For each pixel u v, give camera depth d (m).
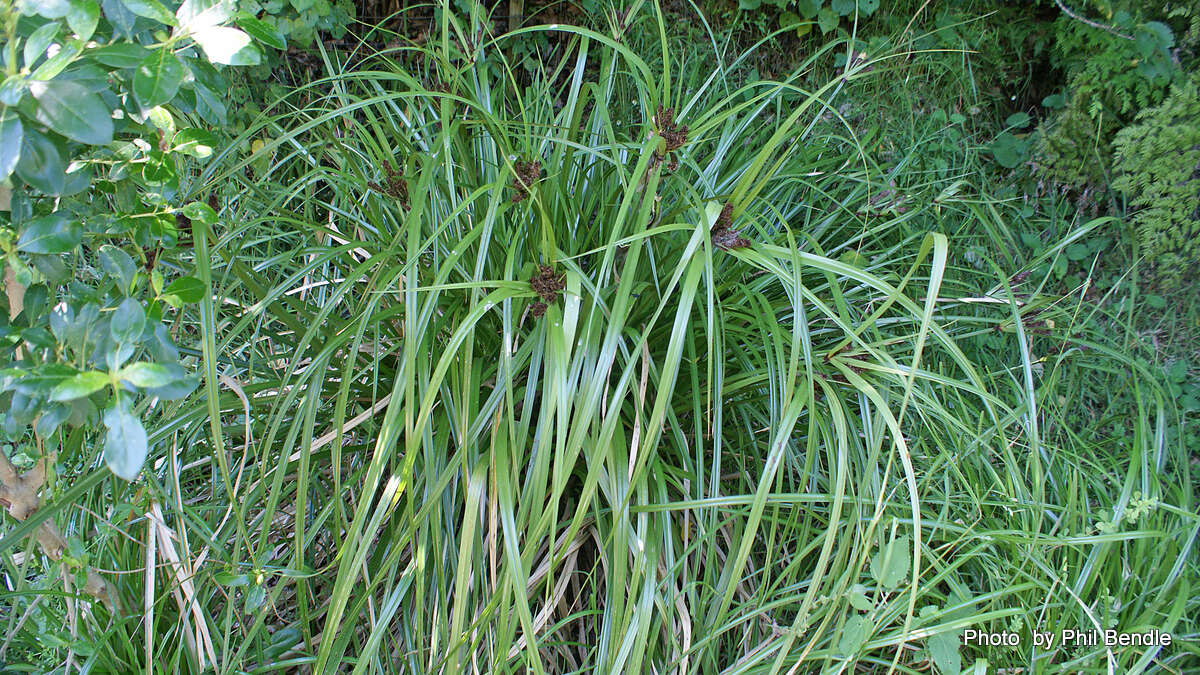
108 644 1.21
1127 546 1.38
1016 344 1.74
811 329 1.59
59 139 0.88
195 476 1.42
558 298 1.25
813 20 2.17
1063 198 2.05
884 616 1.23
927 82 2.15
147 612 1.15
